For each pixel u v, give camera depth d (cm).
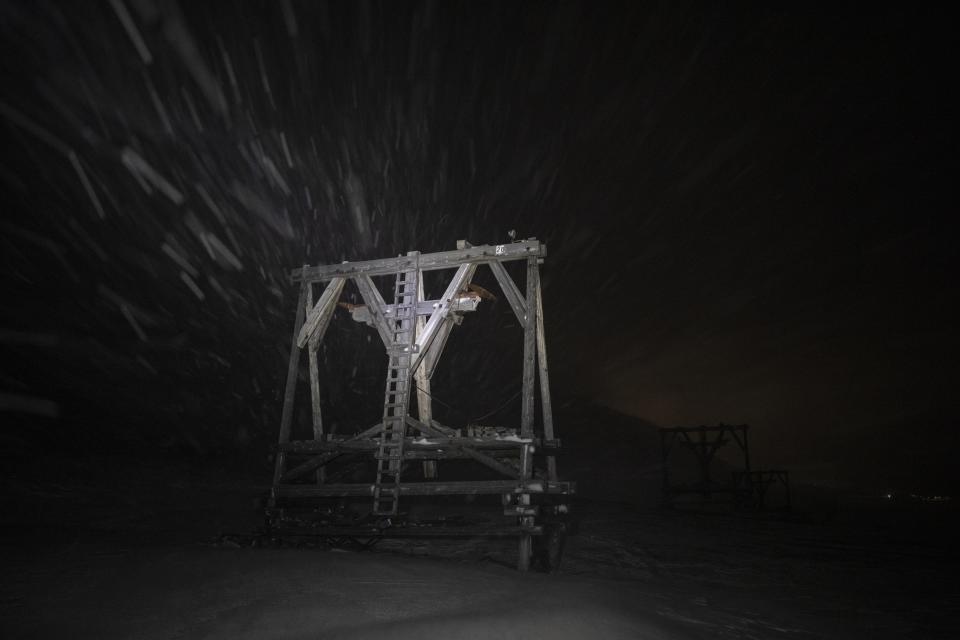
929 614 588
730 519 1603
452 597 468
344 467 970
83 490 1404
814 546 1069
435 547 842
